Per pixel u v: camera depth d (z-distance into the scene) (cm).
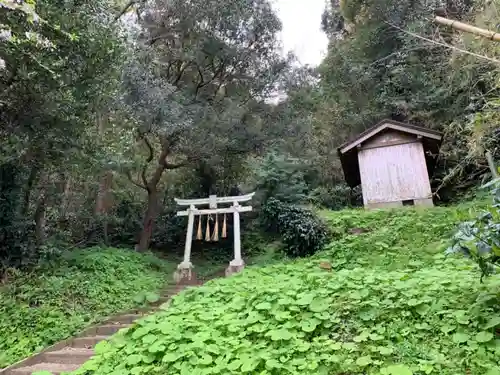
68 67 699
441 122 1208
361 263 726
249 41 1315
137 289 826
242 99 1330
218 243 1352
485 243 341
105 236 1277
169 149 1211
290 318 415
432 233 798
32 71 651
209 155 1222
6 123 687
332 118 1714
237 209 1012
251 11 1256
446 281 439
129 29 989
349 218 995
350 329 389
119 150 905
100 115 916
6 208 777
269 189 1293
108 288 780
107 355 422
